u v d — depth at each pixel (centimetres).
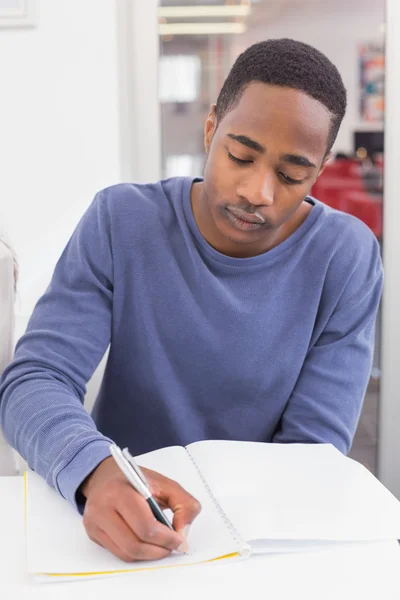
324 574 58
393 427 197
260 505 68
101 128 180
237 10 185
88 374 92
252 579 58
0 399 85
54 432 74
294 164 80
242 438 101
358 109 189
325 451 81
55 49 176
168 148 190
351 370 99
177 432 99
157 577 58
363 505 69
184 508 64
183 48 186
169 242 98
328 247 100
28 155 180
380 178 192
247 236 85
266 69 79
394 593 56
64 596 55
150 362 98
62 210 183
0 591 56
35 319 93
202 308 97
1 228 171
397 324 194
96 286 96
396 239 192
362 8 185
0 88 177
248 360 97
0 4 173
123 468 62
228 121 82
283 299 98
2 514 68
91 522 62
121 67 183
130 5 182
